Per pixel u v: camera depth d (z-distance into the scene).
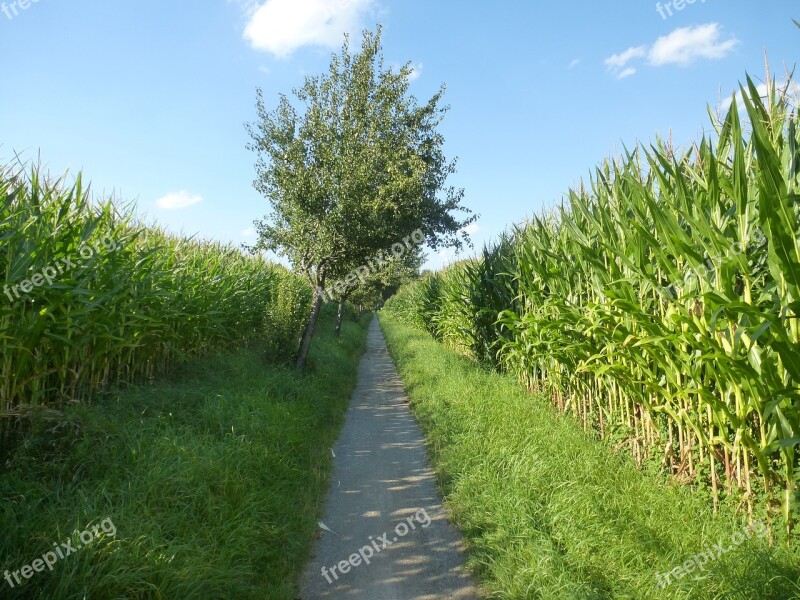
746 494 4.03
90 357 5.47
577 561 3.74
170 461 4.53
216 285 9.01
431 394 9.75
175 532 3.75
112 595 2.94
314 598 3.78
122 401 5.70
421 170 11.05
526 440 6.22
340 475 6.33
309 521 4.86
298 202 11.35
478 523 4.64
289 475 5.59
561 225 7.81
